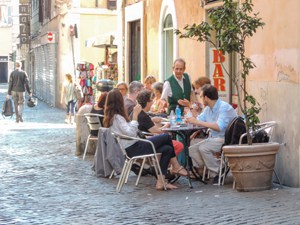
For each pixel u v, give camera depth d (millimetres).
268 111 11977
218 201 10062
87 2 37656
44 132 23328
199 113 13359
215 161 11672
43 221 9109
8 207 10172
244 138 11234
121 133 11375
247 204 9719
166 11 19891
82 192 11375
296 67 10984
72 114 28109
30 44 64000
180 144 11836
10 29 87188
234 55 15180
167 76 20422
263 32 12164
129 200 10500
